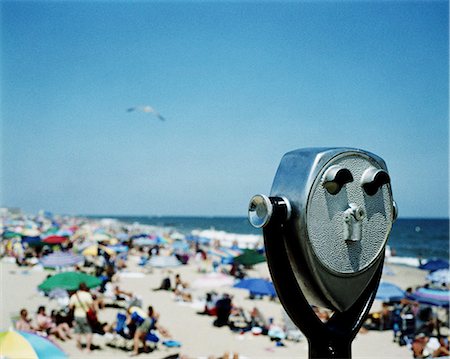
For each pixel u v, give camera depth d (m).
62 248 35.41
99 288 20.38
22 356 7.59
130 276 28.17
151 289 24.27
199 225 150.62
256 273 30.80
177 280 22.09
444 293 16.06
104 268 25.84
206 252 39.97
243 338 15.62
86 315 13.54
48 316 15.60
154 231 82.06
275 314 19.11
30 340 7.88
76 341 14.21
